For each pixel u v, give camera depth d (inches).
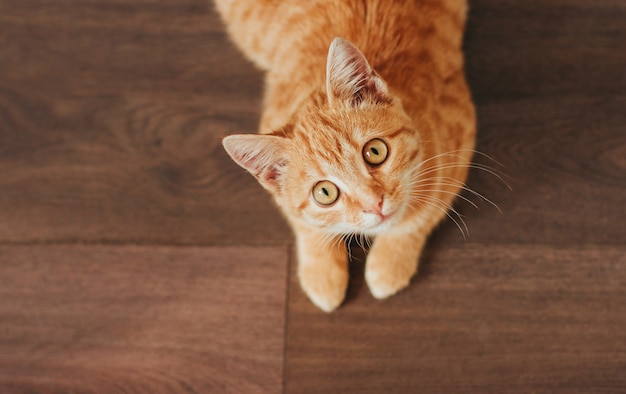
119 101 28.3
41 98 28.4
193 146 27.9
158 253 27.4
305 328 26.7
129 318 27.1
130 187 27.8
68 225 27.7
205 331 26.9
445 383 26.2
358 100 23.1
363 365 26.5
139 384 26.8
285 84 26.1
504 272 26.6
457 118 25.5
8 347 27.2
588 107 27.3
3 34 28.8
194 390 26.6
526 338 26.3
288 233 27.3
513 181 27.0
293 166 23.2
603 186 26.9
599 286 26.5
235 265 27.2
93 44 28.6
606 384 26.0
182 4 28.6
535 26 27.8
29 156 28.1
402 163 23.2
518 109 27.4
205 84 28.3
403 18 25.2
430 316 26.6
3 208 27.9
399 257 26.4
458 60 26.6
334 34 25.3
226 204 27.5
